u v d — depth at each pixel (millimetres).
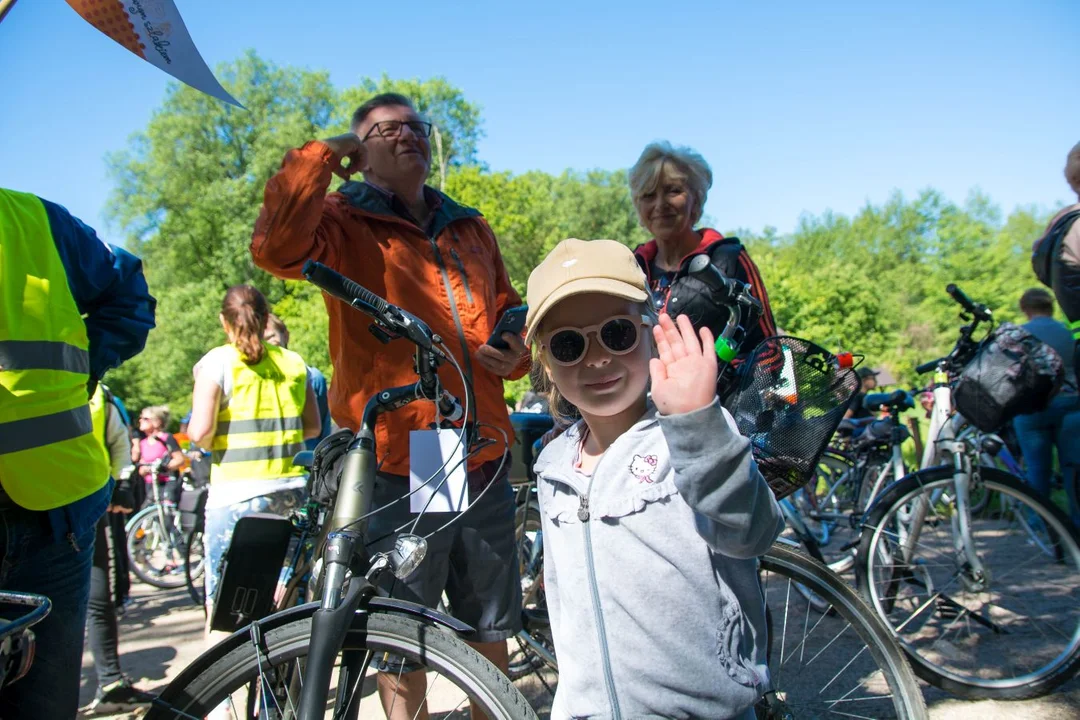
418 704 2029
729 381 2484
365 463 1858
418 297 2334
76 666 1956
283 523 2383
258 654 1708
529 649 2680
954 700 2836
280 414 3619
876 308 27625
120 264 2172
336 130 40344
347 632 1711
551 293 1531
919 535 3141
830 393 2285
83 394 2020
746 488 1293
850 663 2463
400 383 2264
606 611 1475
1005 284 34750
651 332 1607
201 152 40469
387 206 2391
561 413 1849
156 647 4621
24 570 1847
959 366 3588
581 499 1546
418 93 45094
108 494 2074
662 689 1423
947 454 3312
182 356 34938
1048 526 3014
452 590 2373
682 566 1436
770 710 2062
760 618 1527
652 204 3102
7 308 1799
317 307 28906
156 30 1864
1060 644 2990
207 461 6219
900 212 65500
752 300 2375
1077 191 3535
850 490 5840
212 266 39312
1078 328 3662
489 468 2373
